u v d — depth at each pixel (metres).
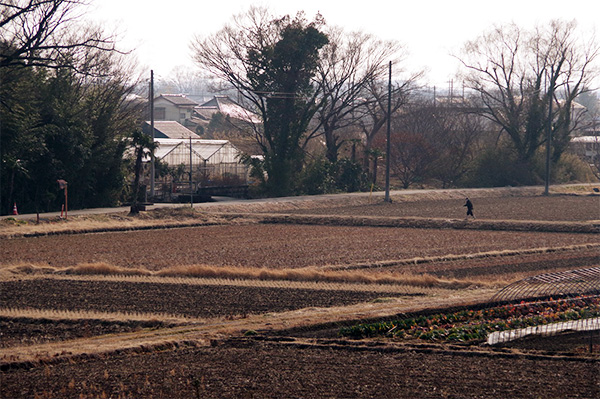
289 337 21.48
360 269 33.31
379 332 22.50
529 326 22.67
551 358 19.30
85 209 52.72
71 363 18.38
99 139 56.00
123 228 44.62
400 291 28.33
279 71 67.12
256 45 67.25
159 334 21.52
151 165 58.19
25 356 18.61
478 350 20.23
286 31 66.06
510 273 32.44
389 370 17.98
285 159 68.06
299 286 28.89
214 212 52.03
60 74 52.25
